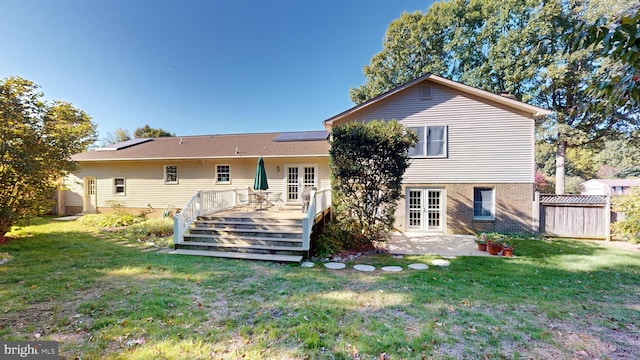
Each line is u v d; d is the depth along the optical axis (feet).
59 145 25.93
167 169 46.91
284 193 43.55
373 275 18.15
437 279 17.19
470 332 10.53
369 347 9.46
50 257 20.86
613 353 9.27
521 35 52.34
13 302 12.76
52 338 9.87
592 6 43.78
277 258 21.97
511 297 14.17
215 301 13.37
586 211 31.55
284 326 10.95
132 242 27.48
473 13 61.82
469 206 34.63
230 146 48.91
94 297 13.47
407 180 35.96
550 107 53.67
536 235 32.45
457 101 35.09
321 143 46.91
